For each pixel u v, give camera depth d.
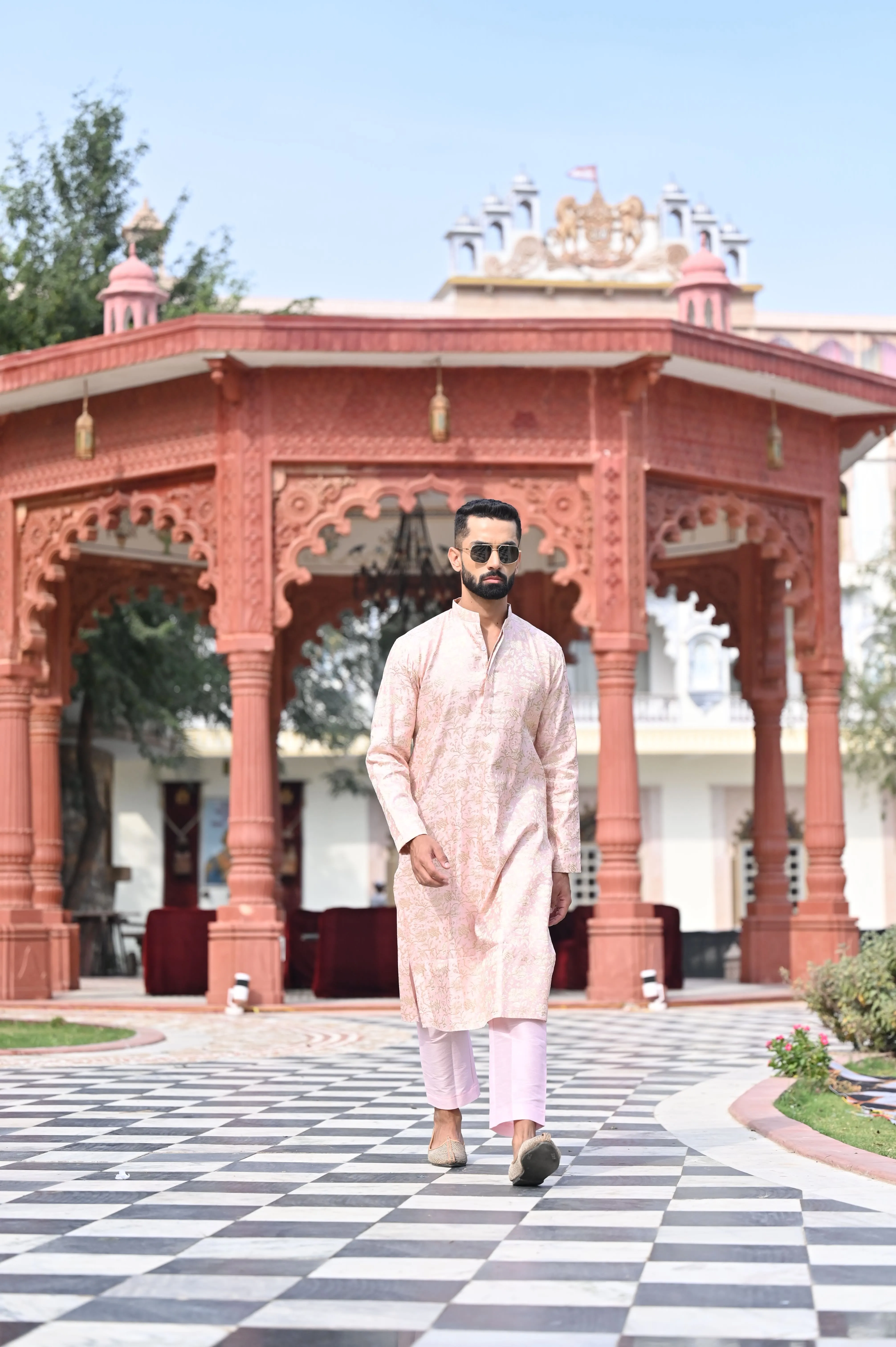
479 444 10.95
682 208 25.94
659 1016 10.20
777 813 13.92
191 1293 2.93
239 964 10.70
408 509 10.93
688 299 11.91
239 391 10.83
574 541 11.05
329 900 25.61
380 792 4.19
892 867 26.73
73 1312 2.79
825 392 11.64
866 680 22.19
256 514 10.85
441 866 4.08
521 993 4.02
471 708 4.18
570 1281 3.00
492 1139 4.89
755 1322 2.71
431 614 15.13
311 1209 3.71
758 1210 3.68
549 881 4.15
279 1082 6.61
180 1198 3.87
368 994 12.15
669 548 14.61
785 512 12.20
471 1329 2.68
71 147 17.58
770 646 14.01
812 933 12.02
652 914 11.00
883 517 26.58
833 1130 4.78
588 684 25.98
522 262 25.39
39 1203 3.82
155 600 16.91
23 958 11.58
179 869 25.80
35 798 13.59
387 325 10.43
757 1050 7.73
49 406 11.81
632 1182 4.05
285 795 25.73
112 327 12.00
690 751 25.47
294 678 20.88
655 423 11.23
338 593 14.91
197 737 25.14
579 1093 6.03
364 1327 2.69
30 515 12.02
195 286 18.00
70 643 13.88
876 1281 3.00
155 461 11.23
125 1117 5.43
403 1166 4.34
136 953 20.06
